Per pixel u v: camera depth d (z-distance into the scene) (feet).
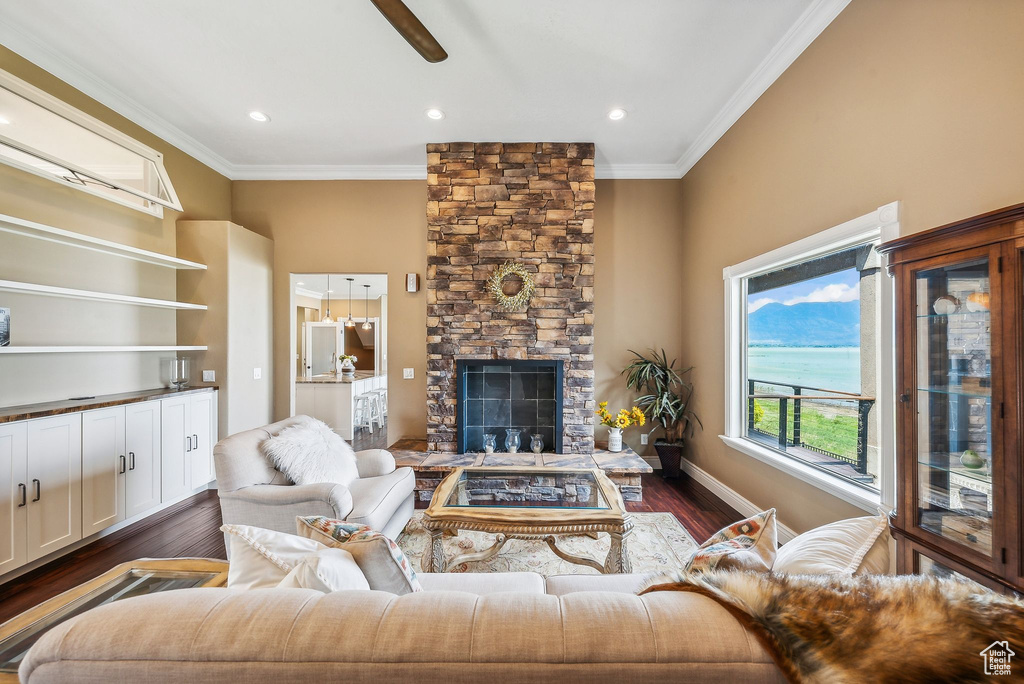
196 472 11.17
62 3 7.32
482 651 2.10
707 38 8.21
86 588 4.36
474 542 8.91
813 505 8.07
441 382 12.75
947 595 2.06
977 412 4.45
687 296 13.65
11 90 7.98
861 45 6.79
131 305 10.67
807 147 8.04
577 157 12.49
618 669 2.07
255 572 3.30
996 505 4.15
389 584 3.62
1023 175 4.61
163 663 2.09
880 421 6.48
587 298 12.60
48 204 8.79
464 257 12.63
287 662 2.08
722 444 11.48
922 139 5.76
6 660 3.42
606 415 12.73
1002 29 4.80
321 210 14.20
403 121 11.30
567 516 6.66
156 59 8.79
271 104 10.45
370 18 7.67
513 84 9.66
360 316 33.19
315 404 19.63
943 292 4.74
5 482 7.10
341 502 6.62
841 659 1.94
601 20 7.75
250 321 13.00
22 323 8.43
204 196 12.98
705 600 2.38
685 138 12.21
